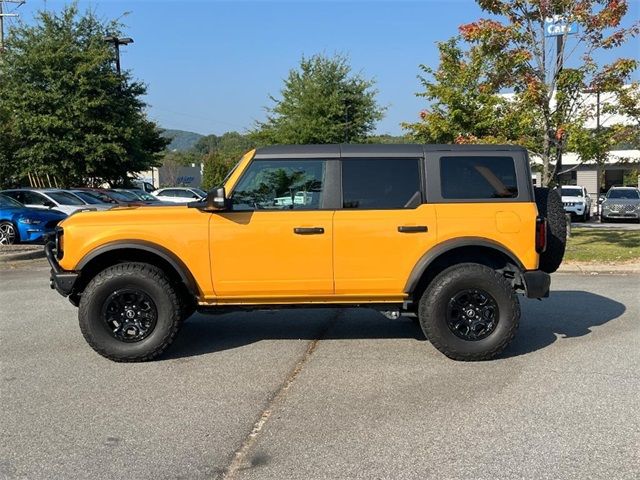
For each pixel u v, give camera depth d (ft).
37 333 22.76
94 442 13.26
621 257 39.19
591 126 48.62
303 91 101.04
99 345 18.75
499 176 18.93
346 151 18.93
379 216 18.63
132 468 12.05
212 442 13.20
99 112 87.56
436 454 12.48
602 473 11.64
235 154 132.98
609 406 14.99
